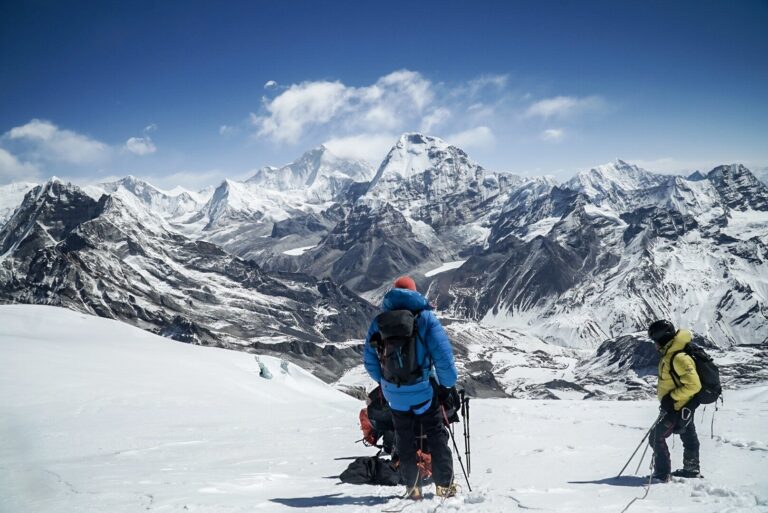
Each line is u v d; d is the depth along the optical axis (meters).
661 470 8.62
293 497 7.48
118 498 7.05
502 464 10.47
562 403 27.12
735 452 11.14
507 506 6.50
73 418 23.19
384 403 8.36
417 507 6.64
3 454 14.14
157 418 23.69
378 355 7.39
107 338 56.84
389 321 7.11
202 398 33.41
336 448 13.83
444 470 7.34
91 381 34.00
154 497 7.05
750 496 7.00
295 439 15.98
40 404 26.56
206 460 11.99
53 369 35.62
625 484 8.33
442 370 7.09
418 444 7.37
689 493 7.39
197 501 6.80
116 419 23.25
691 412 8.68
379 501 7.17
